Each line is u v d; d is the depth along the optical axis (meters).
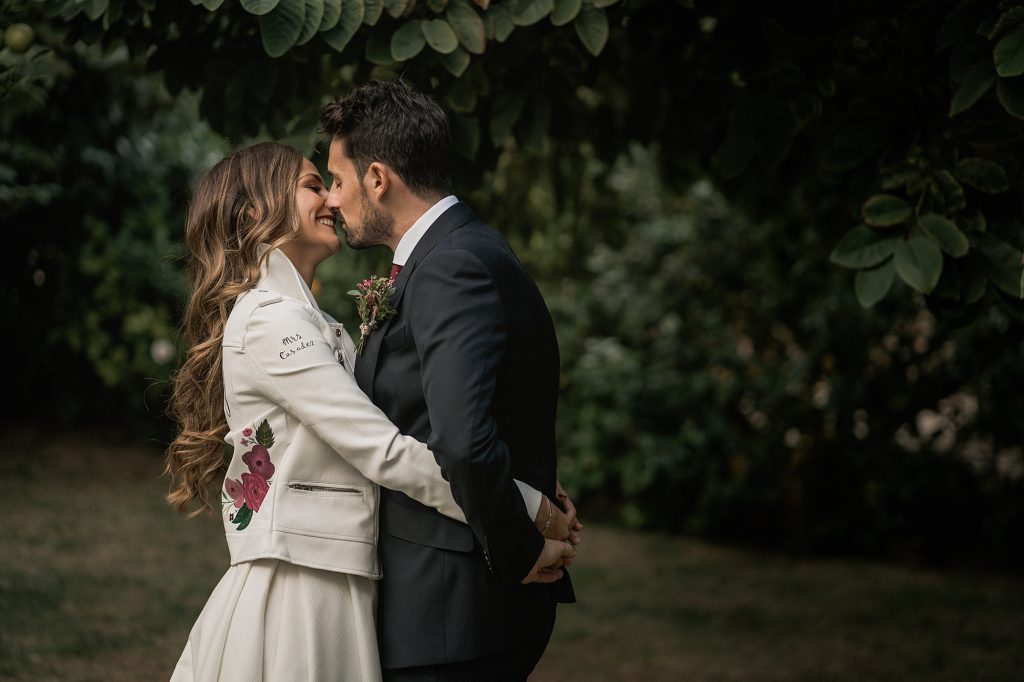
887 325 6.00
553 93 2.94
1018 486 5.94
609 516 6.98
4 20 2.73
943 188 2.44
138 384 7.02
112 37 2.78
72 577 4.71
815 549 6.23
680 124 3.71
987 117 2.52
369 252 3.56
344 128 2.07
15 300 6.91
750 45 2.73
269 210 2.15
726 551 6.24
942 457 6.03
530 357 2.02
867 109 2.63
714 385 6.46
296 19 2.28
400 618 2.02
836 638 4.69
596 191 4.73
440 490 1.94
